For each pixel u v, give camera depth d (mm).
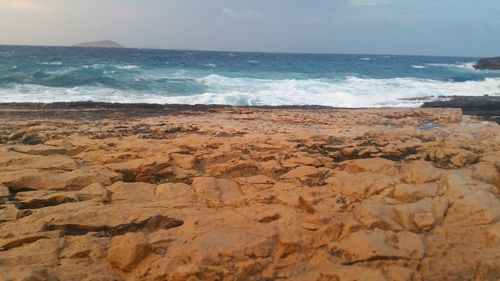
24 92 20203
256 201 7020
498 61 56469
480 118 16516
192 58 65938
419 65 60469
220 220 6059
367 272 4750
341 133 12141
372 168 8469
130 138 10375
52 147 9117
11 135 10422
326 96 23156
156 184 7832
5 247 5316
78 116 14242
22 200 6703
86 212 6215
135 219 6156
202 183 7641
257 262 5059
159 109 16484
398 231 5637
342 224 5676
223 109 16969
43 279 4539
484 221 5699
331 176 8062
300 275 4949
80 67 32156
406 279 4715
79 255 5227
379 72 42656
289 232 5637
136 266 4984
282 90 24312
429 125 14383
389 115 16016
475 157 9141
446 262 5090
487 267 4895
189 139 10242
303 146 10258
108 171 7902
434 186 6973
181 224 6105
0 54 54312
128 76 27203
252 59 68062
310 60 69188
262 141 10383
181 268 4723
